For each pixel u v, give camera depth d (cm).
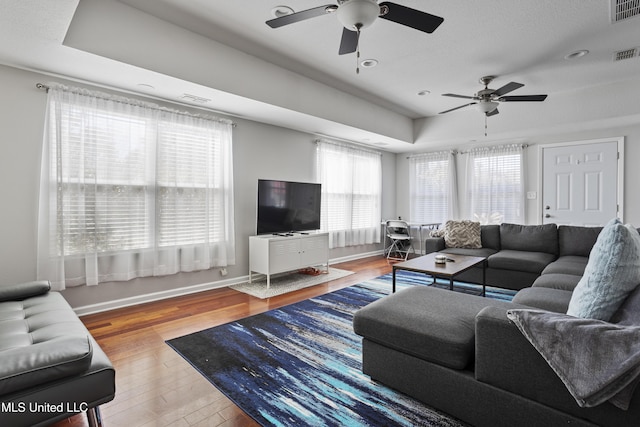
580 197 502
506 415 141
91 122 304
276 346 246
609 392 111
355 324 195
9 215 272
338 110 453
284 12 269
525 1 249
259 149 453
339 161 574
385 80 418
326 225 548
